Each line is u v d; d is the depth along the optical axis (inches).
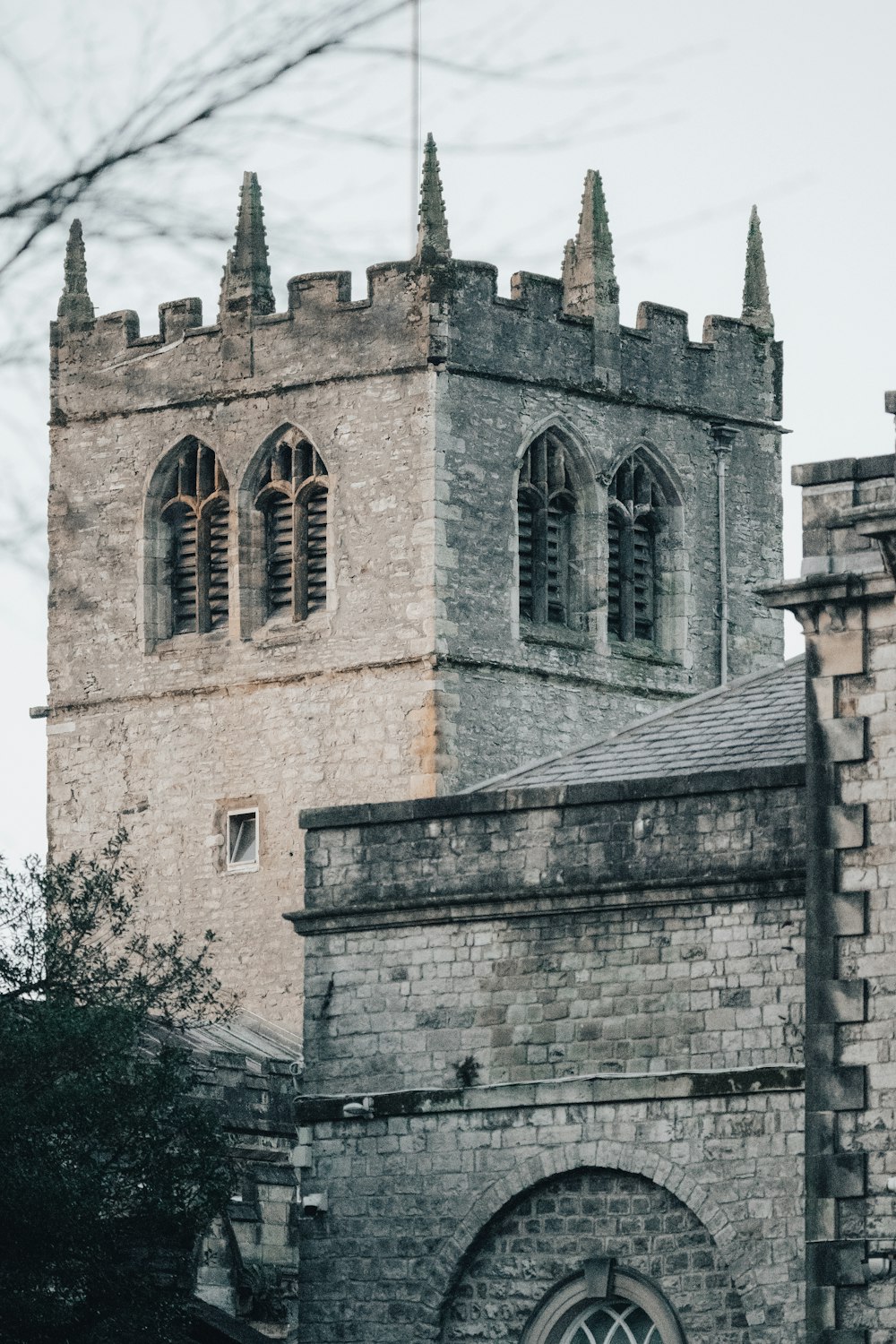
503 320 3531.0
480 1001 2095.2
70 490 3698.3
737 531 3722.9
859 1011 1875.0
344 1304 2097.7
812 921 1898.4
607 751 2213.3
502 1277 2060.8
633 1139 2022.6
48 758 3673.7
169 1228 2074.3
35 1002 2069.4
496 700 3472.0
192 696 3582.7
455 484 3474.4
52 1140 2032.5
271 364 3580.2
